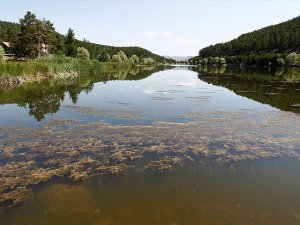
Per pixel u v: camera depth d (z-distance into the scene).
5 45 85.88
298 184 9.66
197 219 7.62
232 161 11.55
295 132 15.38
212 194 8.96
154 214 7.85
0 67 34.00
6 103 24.16
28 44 67.06
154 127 16.25
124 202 8.47
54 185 9.50
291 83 42.00
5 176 10.12
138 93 31.88
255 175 10.32
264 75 60.12
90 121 17.94
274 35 137.75
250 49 137.88
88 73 63.41
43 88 33.72
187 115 19.73
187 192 9.08
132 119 18.52
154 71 88.00
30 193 8.96
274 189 9.30
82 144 13.33
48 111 21.08
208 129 15.88
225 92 32.41
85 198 8.70
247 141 13.88
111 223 7.45
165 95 30.17
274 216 7.80
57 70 46.88
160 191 9.14
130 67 108.19
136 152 12.38
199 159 11.73
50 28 71.25
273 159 11.76
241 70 86.56
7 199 8.63
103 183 9.67
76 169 10.66
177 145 13.23
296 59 94.50
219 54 172.88
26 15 68.94
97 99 27.22
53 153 12.23
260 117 19.00
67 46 83.44
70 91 32.47
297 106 23.33
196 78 55.44
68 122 17.58
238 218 7.69
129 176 10.20
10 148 12.73
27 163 11.18
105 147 13.00
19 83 35.84
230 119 18.39
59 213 7.93
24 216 7.81
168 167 10.90
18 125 16.81
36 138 14.25
